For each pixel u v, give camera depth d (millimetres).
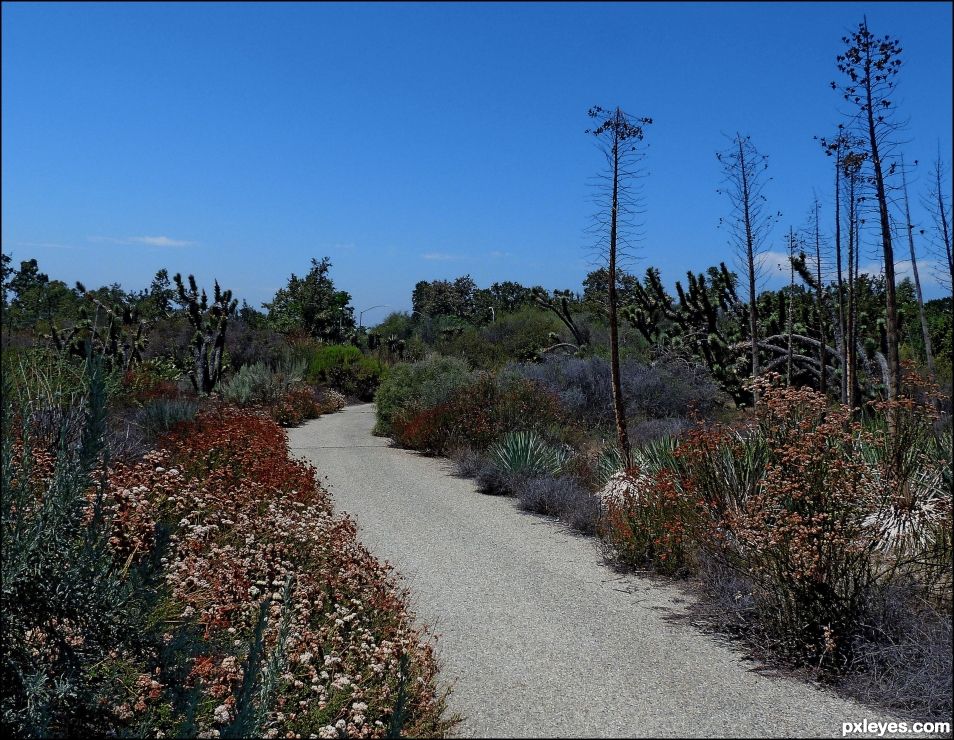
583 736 3824
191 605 4539
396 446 16312
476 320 48812
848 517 5008
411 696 4094
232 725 3201
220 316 22062
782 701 4258
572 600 6215
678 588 6539
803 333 20828
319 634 4520
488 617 5781
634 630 5484
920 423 7238
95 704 3512
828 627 4621
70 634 3588
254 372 23578
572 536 8555
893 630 4637
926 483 6578
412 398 17734
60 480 3615
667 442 10133
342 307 44469
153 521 4969
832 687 4461
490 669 4762
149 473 6645
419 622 5648
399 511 9797
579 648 5121
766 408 6230
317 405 23500
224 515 6562
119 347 20516
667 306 24188
